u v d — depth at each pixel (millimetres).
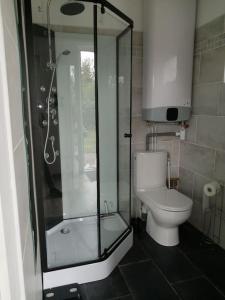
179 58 2195
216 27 2025
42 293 1572
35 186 1492
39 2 1812
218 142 2076
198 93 2309
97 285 1732
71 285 1699
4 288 516
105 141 2371
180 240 2262
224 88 1977
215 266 1909
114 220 2330
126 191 2383
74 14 1976
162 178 2475
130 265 1932
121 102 2312
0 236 490
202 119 2271
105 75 2225
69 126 2301
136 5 2309
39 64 1914
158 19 2107
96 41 2008
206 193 2086
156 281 1757
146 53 2240
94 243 2010
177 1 2107
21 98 896
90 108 2256
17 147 688
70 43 2098
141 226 2531
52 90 2139
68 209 2445
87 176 2412
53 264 1737
